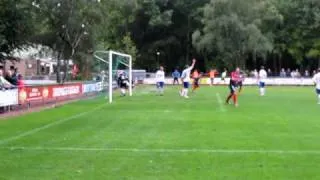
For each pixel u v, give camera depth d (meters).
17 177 9.27
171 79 68.44
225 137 14.40
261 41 74.19
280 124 17.78
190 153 11.76
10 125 17.55
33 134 15.14
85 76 58.22
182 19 90.81
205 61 85.19
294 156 11.35
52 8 54.19
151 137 14.42
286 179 9.02
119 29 87.88
